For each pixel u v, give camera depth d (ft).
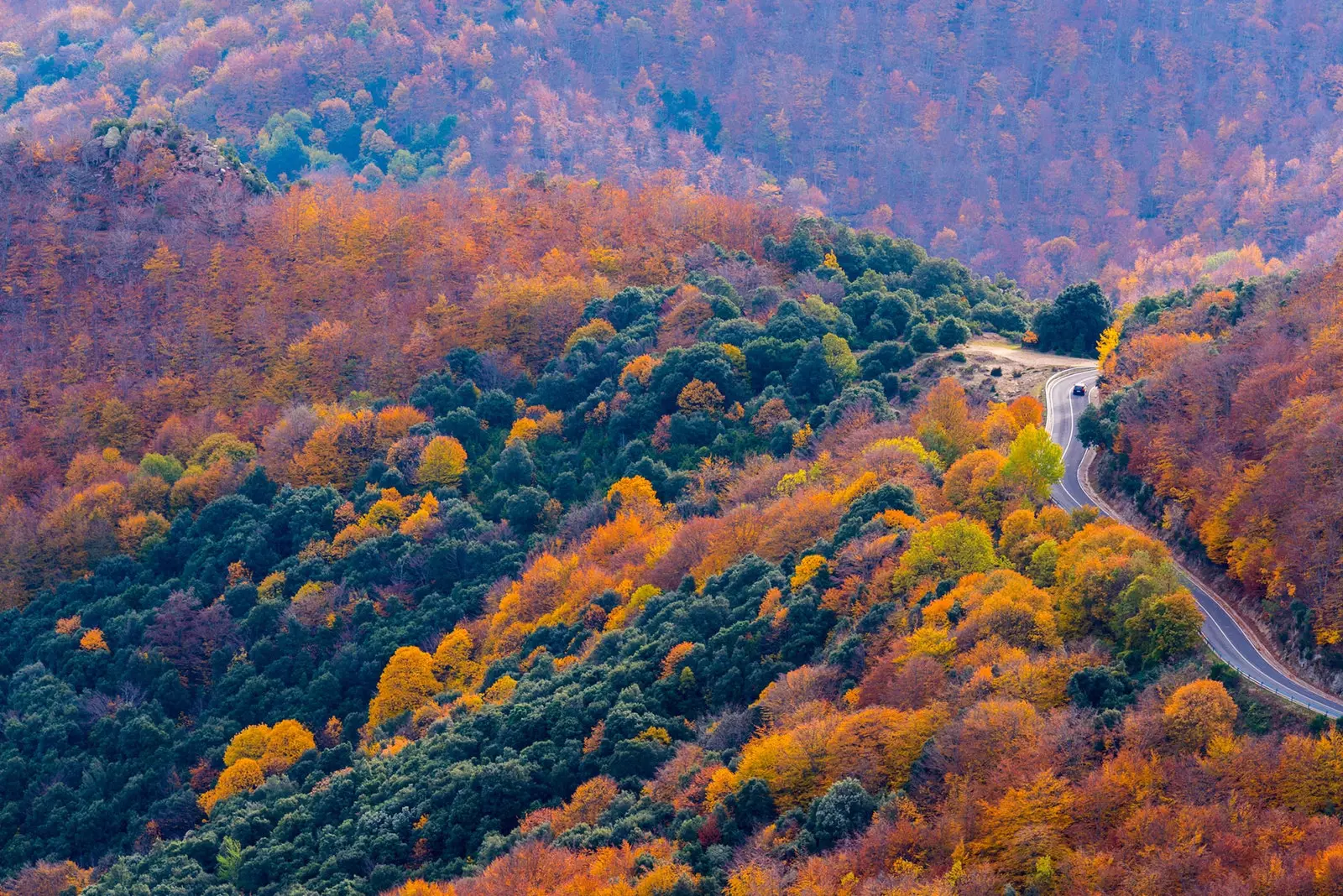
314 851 492.54
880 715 399.65
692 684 482.69
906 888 336.70
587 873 397.39
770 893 355.97
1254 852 332.60
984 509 513.86
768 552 551.59
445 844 463.42
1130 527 472.03
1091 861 338.75
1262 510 452.76
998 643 415.85
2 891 543.39
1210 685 373.40
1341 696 390.42
